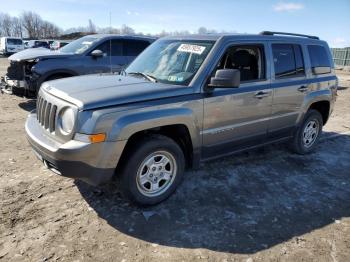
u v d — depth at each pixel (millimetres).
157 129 3889
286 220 3805
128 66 5043
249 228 3613
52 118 3662
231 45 4402
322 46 5992
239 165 5270
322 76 5883
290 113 5316
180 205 4008
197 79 4043
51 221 3580
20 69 8477
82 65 8773
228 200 4176
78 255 3096
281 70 5074
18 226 3473
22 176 4590
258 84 4699
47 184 4371
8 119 7629
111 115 3396
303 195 4426
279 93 4988
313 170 5270
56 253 3107
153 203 3926
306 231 3611
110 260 3049
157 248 3234
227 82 3844
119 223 3602
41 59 8328
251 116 4680
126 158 3666
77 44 9594
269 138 5160
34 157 5301
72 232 3418
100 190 4246
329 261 3156
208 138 4250
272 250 3271
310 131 5938
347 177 5082
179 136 4191
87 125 3324
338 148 6438
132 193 3740
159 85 3955
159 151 3830
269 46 4898
